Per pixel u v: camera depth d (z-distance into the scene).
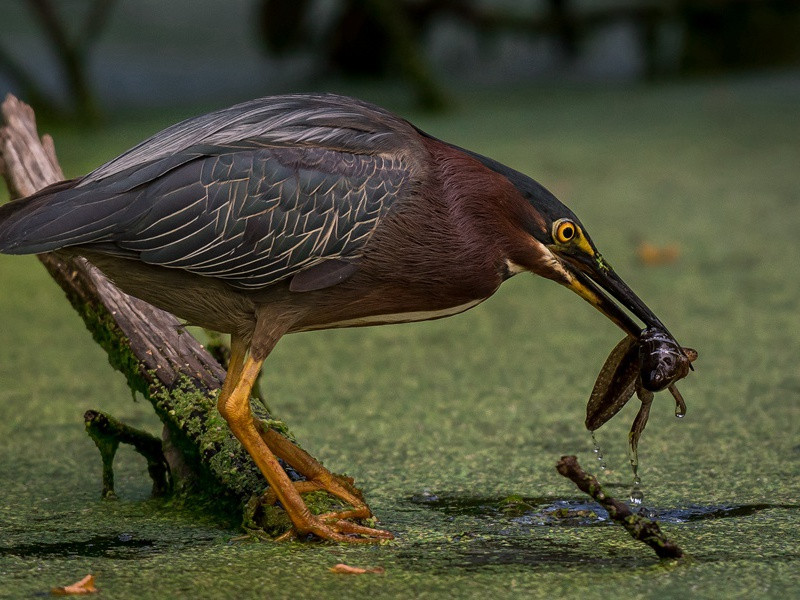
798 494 7.47
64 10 31.55
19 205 6.59
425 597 5.87
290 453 7.20
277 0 26.11
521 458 8.23
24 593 5.97
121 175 6.61
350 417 9.12
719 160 18.64
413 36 25.62
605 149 19.42
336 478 7.35
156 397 7.59
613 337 11.27
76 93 21.25
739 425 8.80
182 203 6.55
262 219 6.64
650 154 19.06
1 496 7.61
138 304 8.05
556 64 28.39
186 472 7.57
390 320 7.32
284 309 6.81
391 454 8.33
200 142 6.82
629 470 7.98
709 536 6.76
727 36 26.44
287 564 6.34
